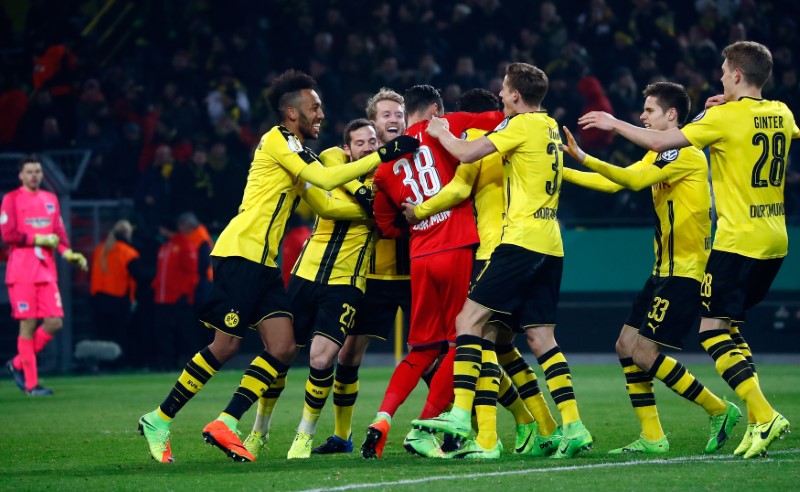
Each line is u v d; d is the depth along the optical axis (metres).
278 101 24.02
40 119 68.75
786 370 50.84
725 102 23.03
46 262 44.53
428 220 23.80
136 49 76.69
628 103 62.12
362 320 25.45
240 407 22.84
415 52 68.12
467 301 22.69
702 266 23.69
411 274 24.17
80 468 22.25
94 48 77.25
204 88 69.12
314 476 19.88
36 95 69.44
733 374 22.08
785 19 68.81
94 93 68.31
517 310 23.30
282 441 27.86
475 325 22.55
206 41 72.06
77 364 58.75
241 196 61.28
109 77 72.19
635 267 57.84
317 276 24.88
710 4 69.12
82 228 60.72
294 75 24.08
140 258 58.12
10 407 38.06
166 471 21.22
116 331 57.81
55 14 75.81
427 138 23.91
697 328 58.12
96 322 57.81
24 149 67.25
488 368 23.08
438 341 23.98
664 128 24.50
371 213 24.44
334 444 25.30
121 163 65.75
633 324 24.36
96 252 57.44
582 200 60.72
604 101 61.78
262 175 23.52
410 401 39.41
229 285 22.95
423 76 66.06
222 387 46.66
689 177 23.53
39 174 44.84
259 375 22.98
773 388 41.22
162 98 69.19
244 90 68.31
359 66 67.31
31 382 43.62
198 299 56.44
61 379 53.06
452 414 22.27
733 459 21.83
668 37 67.75
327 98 66.81
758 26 69.62
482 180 23.73
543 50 65.81
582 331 58.31
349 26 71.94
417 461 22.28
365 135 25.45
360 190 24.42
